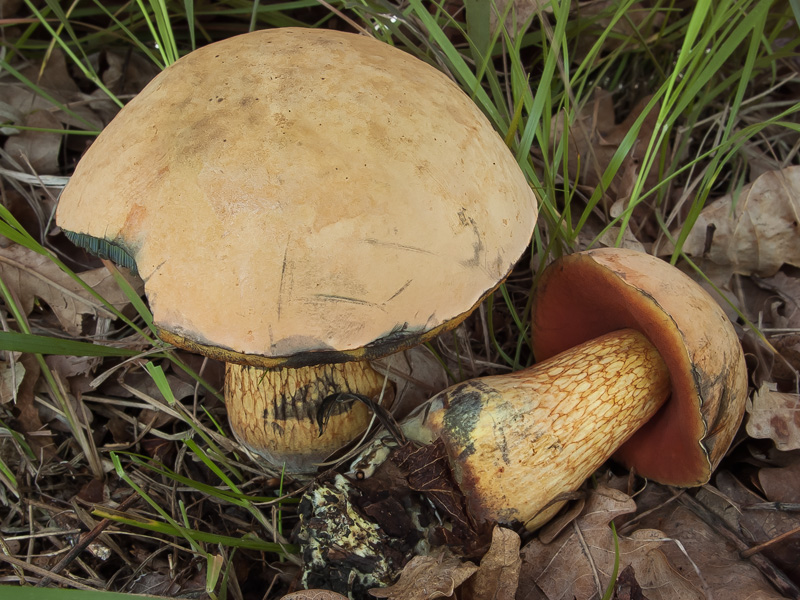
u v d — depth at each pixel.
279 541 0.17
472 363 0.21
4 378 0.19
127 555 0.17
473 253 0.13
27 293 0.21
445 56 0.22
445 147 0.13
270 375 0.16
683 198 0.23
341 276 0.12
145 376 0.21
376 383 0.18
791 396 0.19
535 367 0.18
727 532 0.18
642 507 0.19
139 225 0.12
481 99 0.19
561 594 0.16
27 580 0.16
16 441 0.18
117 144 0.14
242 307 0.12
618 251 0.17
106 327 0.21
